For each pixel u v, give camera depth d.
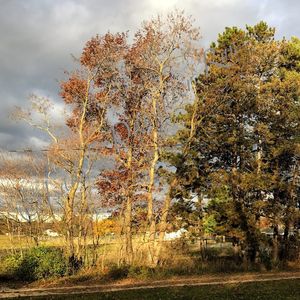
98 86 37.12
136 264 32.38
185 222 37.69
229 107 39.03
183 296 22.72
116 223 34.72
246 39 41.81
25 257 29.88
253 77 40.19
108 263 32.91
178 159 36.34
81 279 28.50
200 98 38.03
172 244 37.47
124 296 22.92
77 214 33.97
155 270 31.39
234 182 37.75
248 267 35.28
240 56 39.78
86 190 34.03
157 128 36.34
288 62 41.84
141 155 36.69
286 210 39.03
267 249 39.47
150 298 22.23
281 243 40.47
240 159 40.34
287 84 39.09
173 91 36.62
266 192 39.59
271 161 41.06
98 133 35.78
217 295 23.02
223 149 40.06
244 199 38.94
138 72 37.16
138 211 35.91
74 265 31.30
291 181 41.28
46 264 29.19
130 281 28.39
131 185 35.19
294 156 40.22
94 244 33.50
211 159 41.28
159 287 26.02
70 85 36.31
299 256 39.38
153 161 36.12
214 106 38.12
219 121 38.91
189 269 33.03
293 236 40.28
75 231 34.12
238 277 30.70
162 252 36.03
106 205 34.47
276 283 27.61
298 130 39.44
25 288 25.98
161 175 36.25
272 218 38.81
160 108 36.25
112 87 37.38
